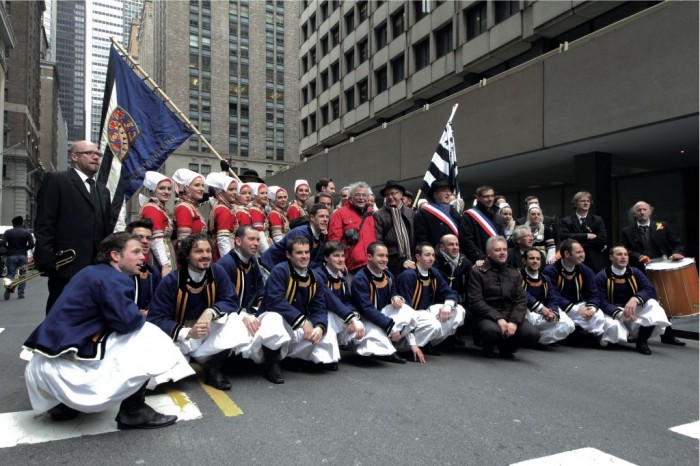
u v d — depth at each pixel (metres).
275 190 7.14
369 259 5.43
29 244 11.69
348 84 34.50
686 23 9.92
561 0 16.66
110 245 3.41
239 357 5.11
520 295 5.82
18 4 56.41
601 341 6.33
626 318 6.10
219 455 2.97
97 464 2.83
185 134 7.09
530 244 6.41
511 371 5.12
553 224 7.57
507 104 14.09
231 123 73.94
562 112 12.46
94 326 3.24
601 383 4.70
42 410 3.34
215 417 3.59
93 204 4.51
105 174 6.55
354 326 5.06
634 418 3.75
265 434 3.29
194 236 4.33
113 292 3.23
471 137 15.30
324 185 8.30
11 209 54.47
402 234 6.35
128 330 3.27
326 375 4.81
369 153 21.00
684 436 3.41
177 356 3.46
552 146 12.72
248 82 76.00
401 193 6.50
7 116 54.78
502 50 19.80
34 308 9.77
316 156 26.14
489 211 6.88
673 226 14.56
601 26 16.30
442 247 6.30
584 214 7.44
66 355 3.17
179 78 70.75
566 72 12.38
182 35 71.44
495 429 3.46
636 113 10.79
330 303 5.18
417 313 5.52
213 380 4.33
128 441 3.15
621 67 11.11
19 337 6.64
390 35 29.12
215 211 6.05
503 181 17.91
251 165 74.81
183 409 3.75
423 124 17.62
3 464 2.81
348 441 3.20
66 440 3.16
